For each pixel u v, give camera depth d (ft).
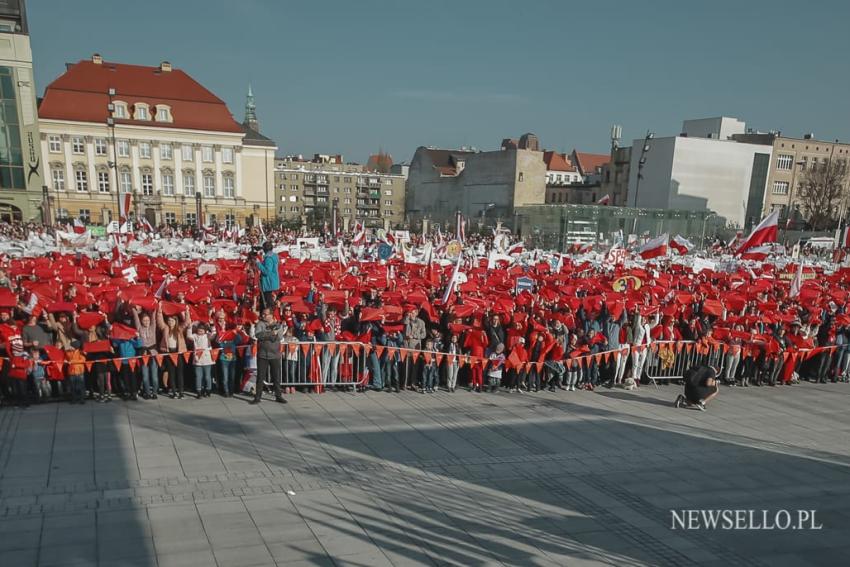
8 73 188.24
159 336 37.22
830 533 24.97
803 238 193.67
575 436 34.76
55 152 223.51
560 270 75.51
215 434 31.73
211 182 247.70
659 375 46.68
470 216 270.87
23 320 36.50
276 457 29.35
